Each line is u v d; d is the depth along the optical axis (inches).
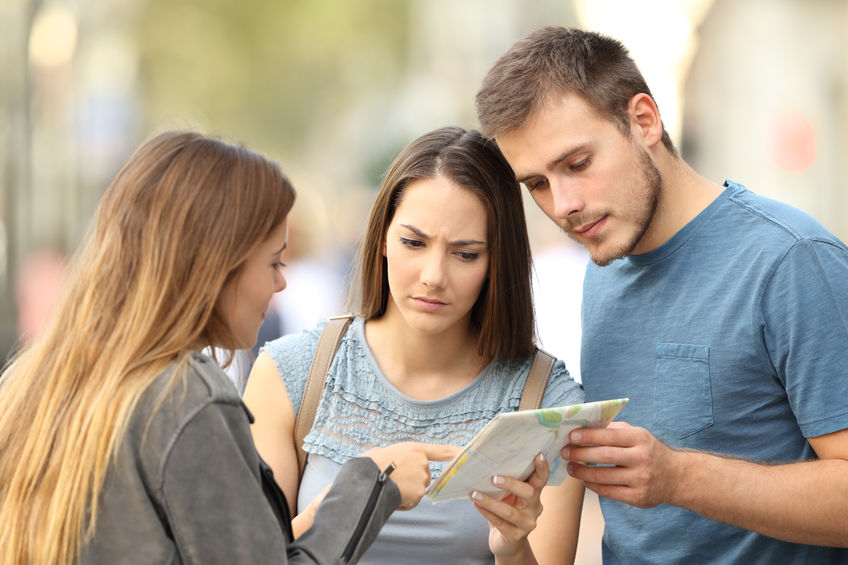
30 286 530.3
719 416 169.9
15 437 138.8
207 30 1615.4
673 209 177.0
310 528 143.8
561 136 169.3
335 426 179.8
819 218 729.6
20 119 544.4
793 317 161.8
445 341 182.9
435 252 170.9
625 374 181.8
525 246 181.6
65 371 136.7
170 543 131.3
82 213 874.1
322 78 1977.1
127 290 138.9
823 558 169.9
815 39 741.9
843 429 159.0
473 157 174.2
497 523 159.0
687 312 174.1
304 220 570.3
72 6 901.8
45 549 131.4
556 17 1425.9
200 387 134.3
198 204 140.2
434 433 180.2
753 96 790.5
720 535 172.7
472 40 1710.1
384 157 1371.8
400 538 175.3
